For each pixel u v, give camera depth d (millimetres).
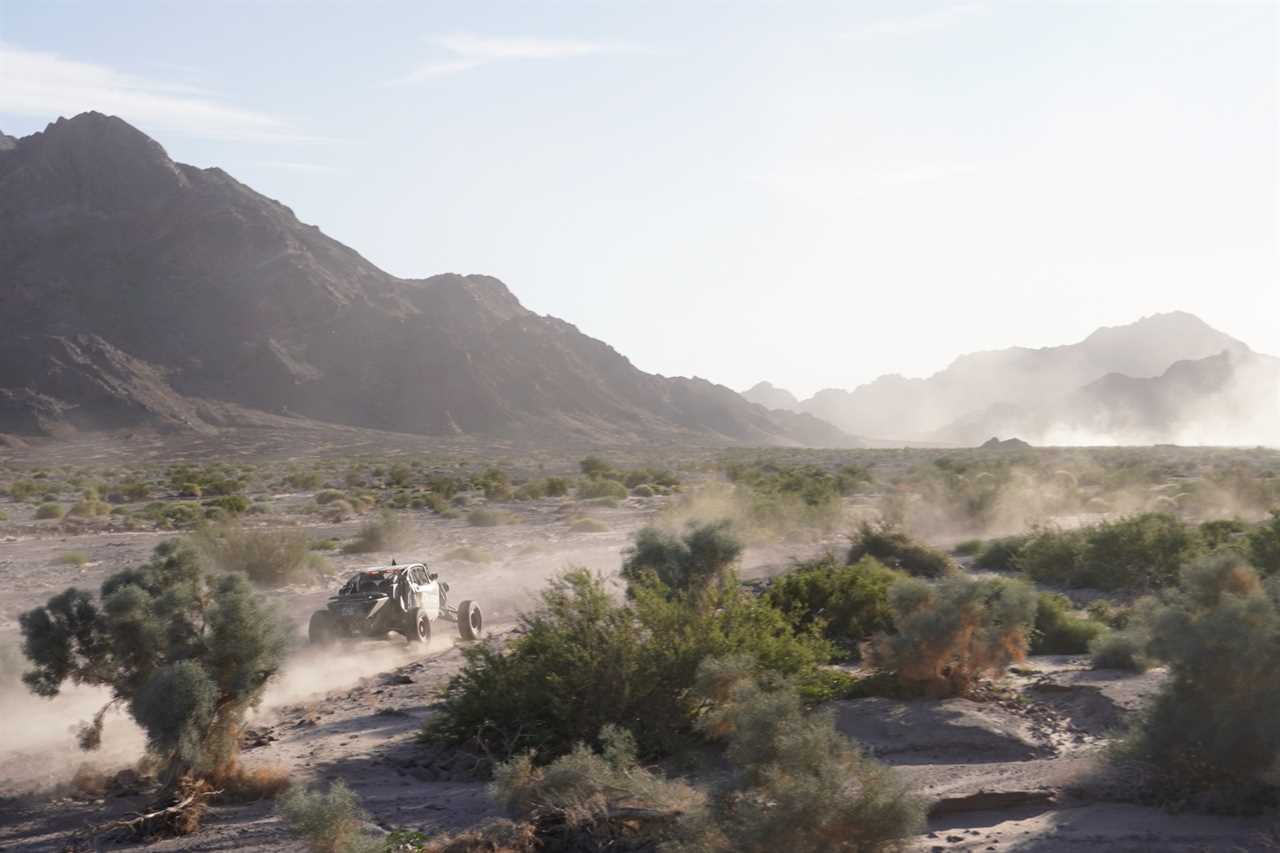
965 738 10648
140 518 49906
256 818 9609
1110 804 8641
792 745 7285
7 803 10484
